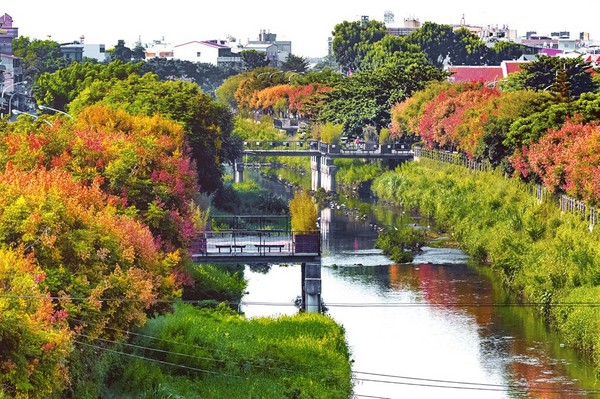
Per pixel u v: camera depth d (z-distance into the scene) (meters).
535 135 173.88
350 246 175.12
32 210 78.75
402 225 193.88
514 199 173.38
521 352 114.94
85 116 145.88
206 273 130.88
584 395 101.88
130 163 106.19
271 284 145.75
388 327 124.25
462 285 144.88
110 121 144.00
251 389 91.44
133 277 81.44
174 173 110.62
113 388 85.81
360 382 105.06
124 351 90.31
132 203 105.06
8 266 69.44
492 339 119.69
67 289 77.00
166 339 95.00
